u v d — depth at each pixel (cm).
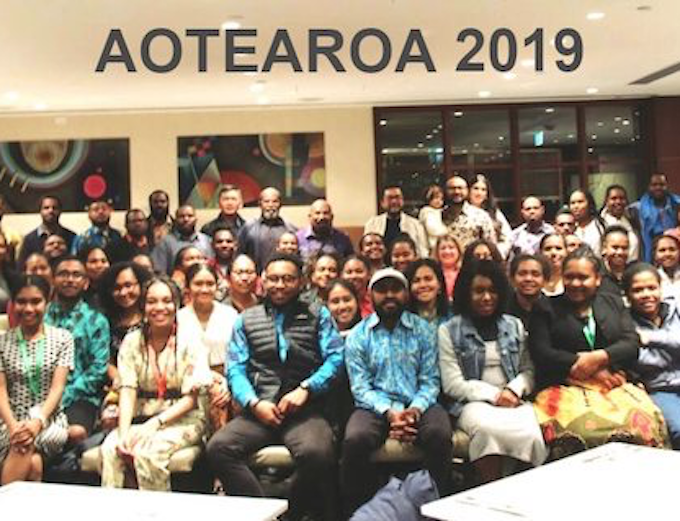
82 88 714
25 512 195
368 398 345
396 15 481
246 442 330
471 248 443
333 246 646
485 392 350
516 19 507
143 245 725
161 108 851
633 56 662
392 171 884
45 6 472
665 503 179
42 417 340
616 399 346
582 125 892
